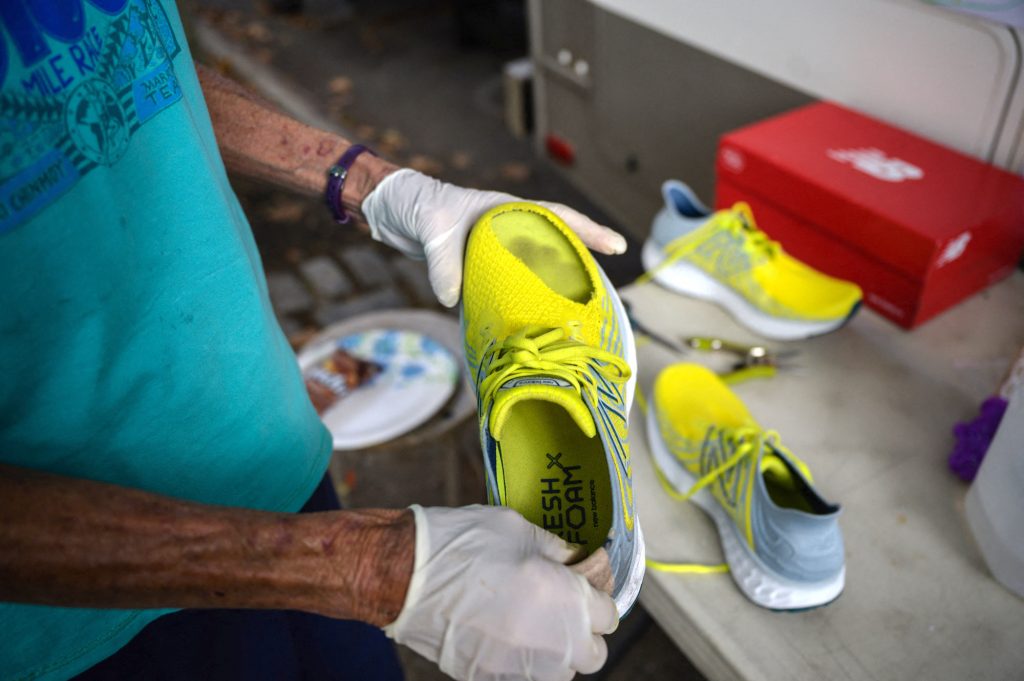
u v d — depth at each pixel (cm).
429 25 452
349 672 97
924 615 84
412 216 83
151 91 61
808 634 84
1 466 45
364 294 253
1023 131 118
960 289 122
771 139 136
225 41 464
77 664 64
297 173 85
